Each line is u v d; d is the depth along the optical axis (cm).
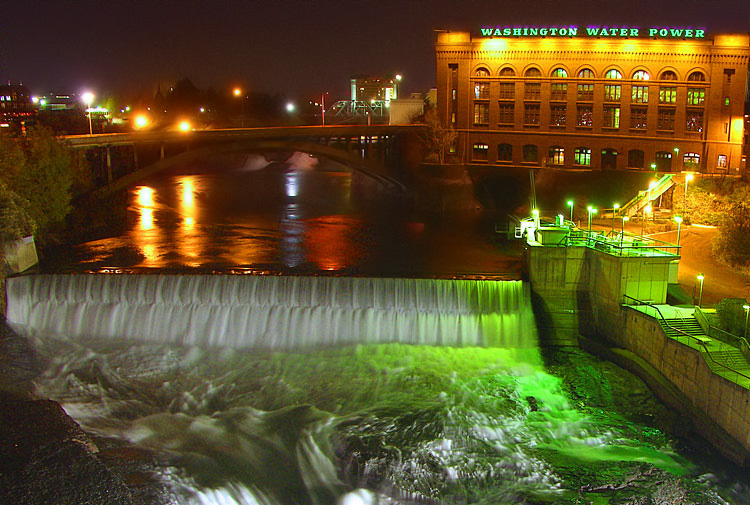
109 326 3753
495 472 2533
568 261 3728
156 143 7088
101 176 7044
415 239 5856
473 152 8256
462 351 3606
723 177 6038
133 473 2359
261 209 7856
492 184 7925
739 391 2531
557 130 7950
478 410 2980
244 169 14325
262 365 3428
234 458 2567
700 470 2550
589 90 7800
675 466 2570
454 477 2502
